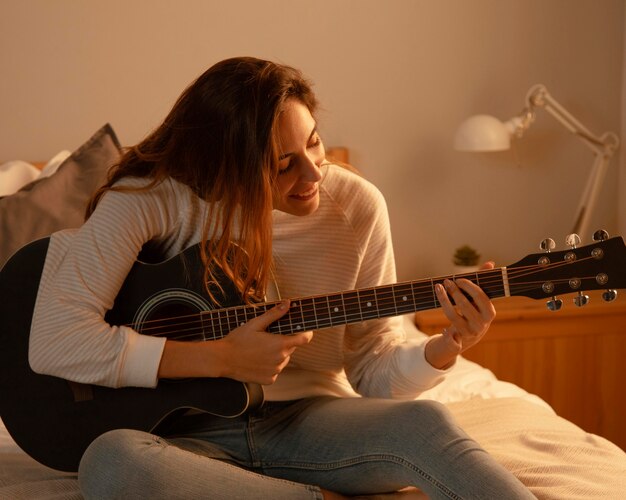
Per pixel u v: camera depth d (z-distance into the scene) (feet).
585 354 8.13
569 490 4.21
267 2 8.90
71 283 4.52
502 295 4.51
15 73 8.69
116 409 4.65
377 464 4.23
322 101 9.11
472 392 6.14
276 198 4.62
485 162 9.36
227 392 4.58
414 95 9.19
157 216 4.70
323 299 4.63
